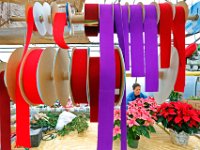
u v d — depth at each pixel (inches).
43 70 22.6
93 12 22.9
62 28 22.3
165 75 26.1
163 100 27.1
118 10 22.3
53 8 24.2
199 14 26.1
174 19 23.7
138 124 47.1
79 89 22.2
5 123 24.9
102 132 18.9
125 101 21.2
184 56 24.0
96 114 22.9
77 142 51.9
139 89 74.1
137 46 22.0
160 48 23.1
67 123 60.1
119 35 21.5
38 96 22.4
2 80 24.3
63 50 25.0
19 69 22.5
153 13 22.9
